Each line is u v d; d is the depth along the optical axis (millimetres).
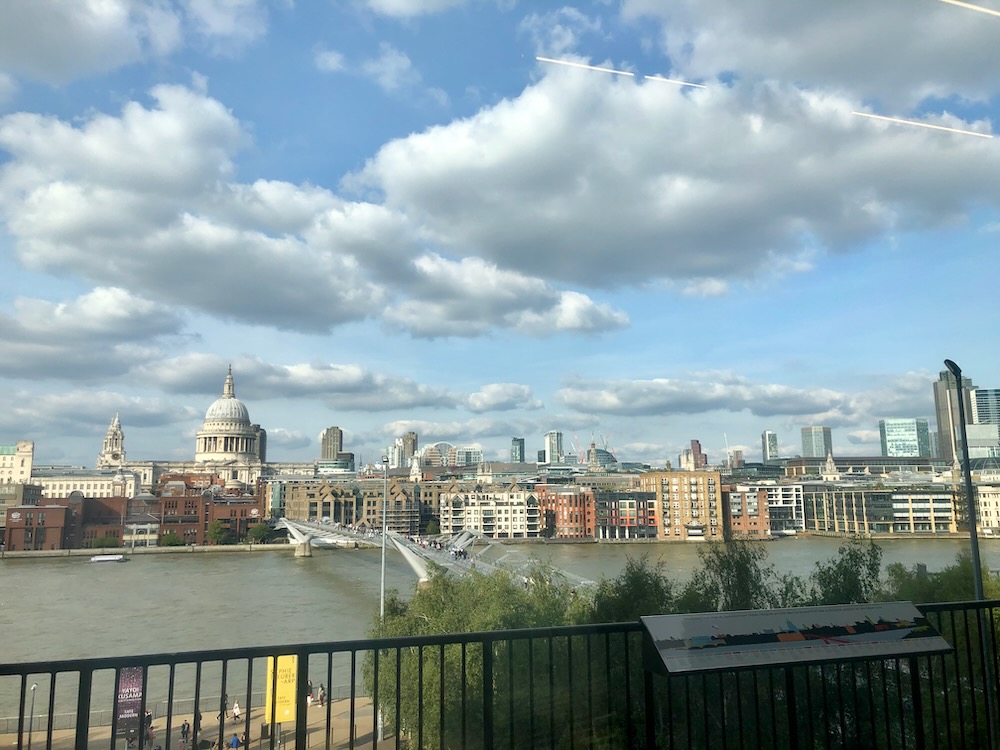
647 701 8367
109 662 6781
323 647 7488
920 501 187750
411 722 23453
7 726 45438
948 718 9875
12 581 142625
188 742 40125
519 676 16594
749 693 14375
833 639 8852
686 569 83688
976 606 10203
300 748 7254
